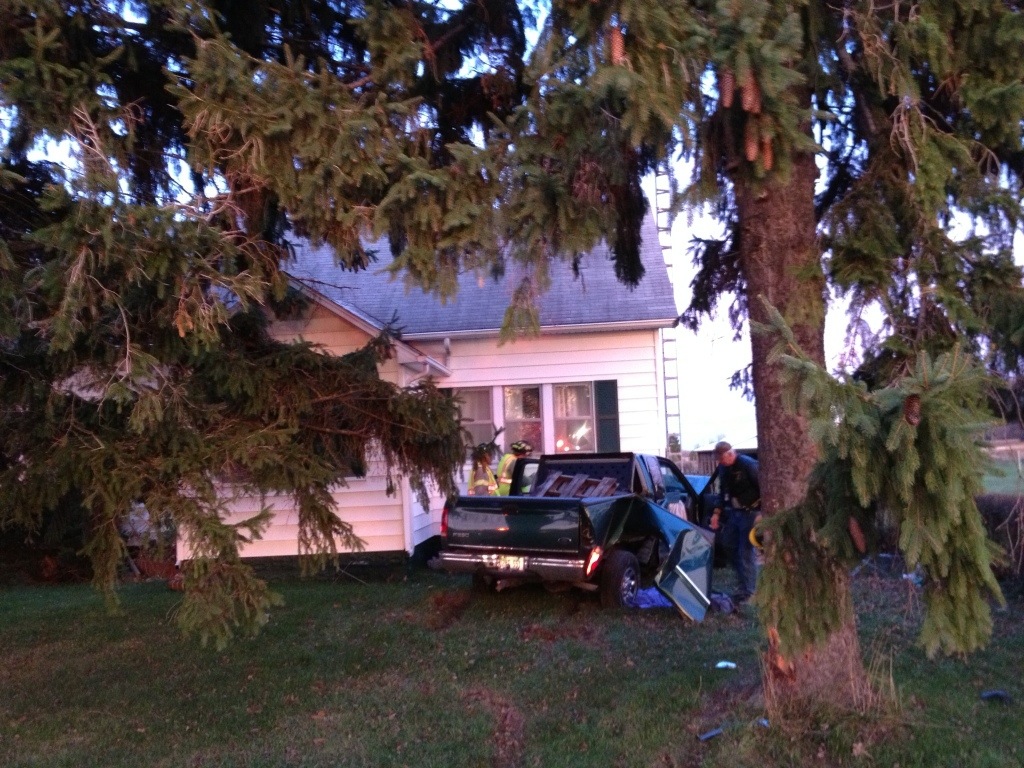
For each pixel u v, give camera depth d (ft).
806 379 10.30
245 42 19.54
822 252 15.94
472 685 20.16
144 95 19.47
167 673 22.27
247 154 15.80
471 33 20.71
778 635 13.53
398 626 26.25
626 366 44.73
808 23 15.99
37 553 40.06
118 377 15.49
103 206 13.93
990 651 20.31
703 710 17.30
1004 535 17.30
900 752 14.42
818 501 13.39
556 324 43.70
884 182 15.88
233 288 15.61
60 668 23.29
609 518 28.37
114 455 16.11
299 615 28.27
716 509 28.73
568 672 20.70
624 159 17.43
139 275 14.80
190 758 16.31
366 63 20.42
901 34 14.89
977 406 12.14
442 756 15.99
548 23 15.08
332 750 16.46
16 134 15.72
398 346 37.37
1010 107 14.56
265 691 20.31
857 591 26.71
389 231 17.35
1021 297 14.38
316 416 20.63
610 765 15.21
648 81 13.39
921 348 14.46
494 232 15.90
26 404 16.99
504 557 27.99
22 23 16.38
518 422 45.39
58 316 13.79
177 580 34.45
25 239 16.02
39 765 16.22
